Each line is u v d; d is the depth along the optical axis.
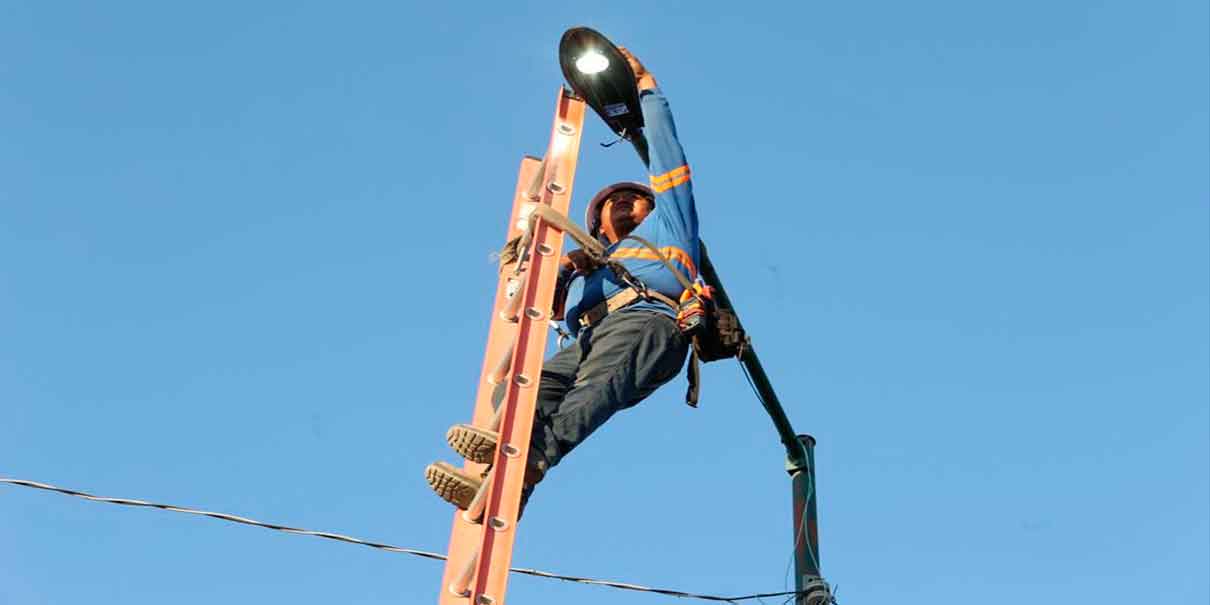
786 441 21.17
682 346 15.83
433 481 14.50
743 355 19.36
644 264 16.08
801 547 20.86
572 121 16.73
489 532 13.30
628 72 16.58
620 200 17.73
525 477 14.45
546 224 15.29
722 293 18.02
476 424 15.56
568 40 16.48
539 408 14.80
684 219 16.36
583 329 16.16
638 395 15.57
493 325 16.19
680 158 16.55
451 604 14.33
